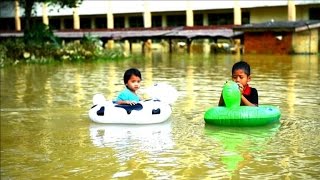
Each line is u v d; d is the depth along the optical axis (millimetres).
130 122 8555
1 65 24188
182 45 40781
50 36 31312
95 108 8781
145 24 44625
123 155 6637
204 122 8562
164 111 8594
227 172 5781
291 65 21703
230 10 42750
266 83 14383
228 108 8172
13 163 6480
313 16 38750
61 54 28297
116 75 18562
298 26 31016
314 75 16641
